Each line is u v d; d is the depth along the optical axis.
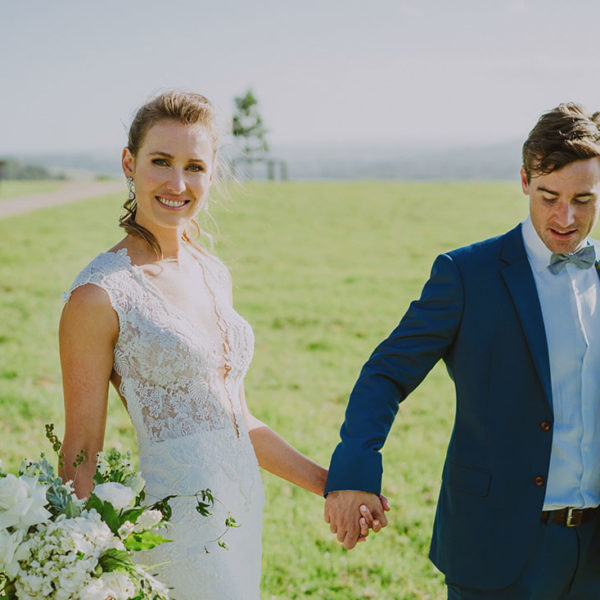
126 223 2.55
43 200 27.67
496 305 2.53
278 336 10.55
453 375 2.64
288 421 6.94
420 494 5.34
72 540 1.78
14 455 5.63
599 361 2.51
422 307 2.63
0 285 13.11
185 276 2.63
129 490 1.94
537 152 2.36
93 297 2.35
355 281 14.62
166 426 2.42
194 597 2.38
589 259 2.51
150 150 2.47
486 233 20.36
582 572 2.56
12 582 1.80
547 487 2.52
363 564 4.30
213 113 2.58
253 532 2.57
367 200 27.23
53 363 8.65
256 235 19.88
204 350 2.47
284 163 42.81
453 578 2.62
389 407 2.63
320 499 5.20
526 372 2.49
